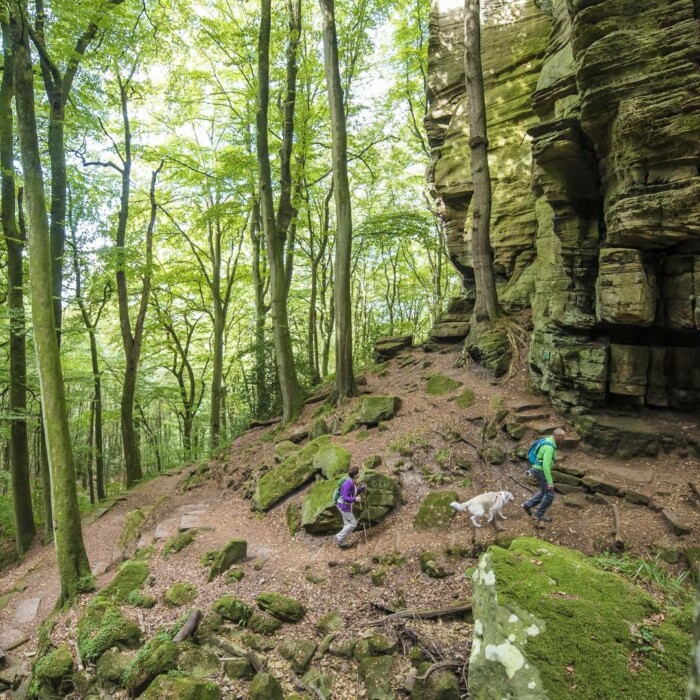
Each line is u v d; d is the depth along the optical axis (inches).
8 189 475.5
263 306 723.4
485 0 539.2
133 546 374.3
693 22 241.0
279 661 213.9
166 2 580.4
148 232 671.1
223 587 272.1
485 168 447.5
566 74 367.9
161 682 201.2
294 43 583.2
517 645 158.1
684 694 143.5
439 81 575.8
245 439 538.3
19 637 289.7
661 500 263.4
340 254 478.9
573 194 329.7
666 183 255.9
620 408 327.6
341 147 468.8
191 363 1247.5
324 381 656.4
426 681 186.4
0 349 673.0
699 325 269.1
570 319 341.1
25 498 499.2
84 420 862.5
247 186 615.2
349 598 241.6
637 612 168.9
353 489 289.4
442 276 1031.6
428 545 264.4
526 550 197.9
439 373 476.4
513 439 335.3
